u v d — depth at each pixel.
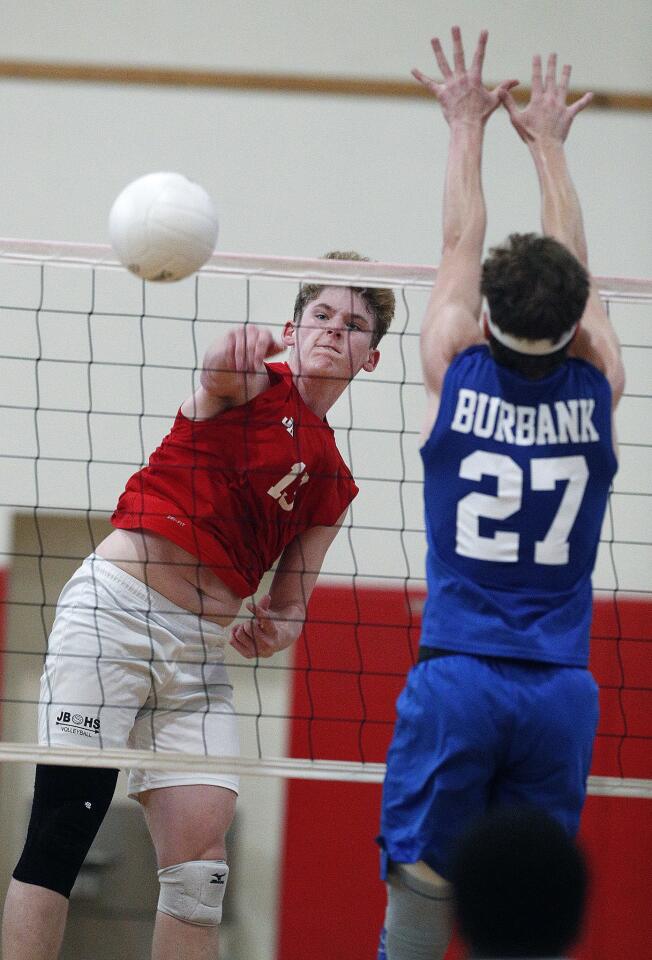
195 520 11.69
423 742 9.27
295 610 12.41
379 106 23.50
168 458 11.96
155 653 11.66
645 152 23.23
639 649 22.08
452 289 9.99
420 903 9.35
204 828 11.39
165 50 23.44
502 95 10.80
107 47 23.39
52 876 11.12
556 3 23.39
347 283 11.61
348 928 22.19
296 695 22.38
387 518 22.53
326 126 23.45
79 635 11.60
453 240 10.23
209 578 11.87
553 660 9.24
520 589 9.39
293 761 11.48
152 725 11.90
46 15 23.38
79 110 23.33
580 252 10.49
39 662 24.39
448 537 9.47
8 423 22.61
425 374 9.87
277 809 24.56
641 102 23.14
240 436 11.77
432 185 23.44
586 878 5.41
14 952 10.94
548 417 9.45
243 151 23.41
